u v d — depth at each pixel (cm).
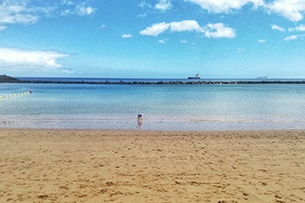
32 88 8731
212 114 2486
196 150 1138
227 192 706
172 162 967
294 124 1941
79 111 2645
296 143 1278
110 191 709
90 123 1922
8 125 1822
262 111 2733
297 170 884
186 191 712
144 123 1944
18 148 1158
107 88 8750
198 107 3088
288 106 3228
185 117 2275
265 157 1036
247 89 8356
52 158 1012
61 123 1914
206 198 670
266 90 7750
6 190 713
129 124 1891
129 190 717
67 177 812
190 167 912
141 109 2847
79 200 655
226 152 1107
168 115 2394
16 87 9569
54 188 728
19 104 3375
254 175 837
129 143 1266
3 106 3119
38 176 820
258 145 1236
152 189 724
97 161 976
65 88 8738
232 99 4331
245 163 958
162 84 12538
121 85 11538
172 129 1705
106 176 822
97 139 1352
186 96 5059
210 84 12938
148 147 1188
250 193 700
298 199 665
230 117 2291
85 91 6888
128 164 942
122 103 3528
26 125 1825
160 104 3409
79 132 1543
